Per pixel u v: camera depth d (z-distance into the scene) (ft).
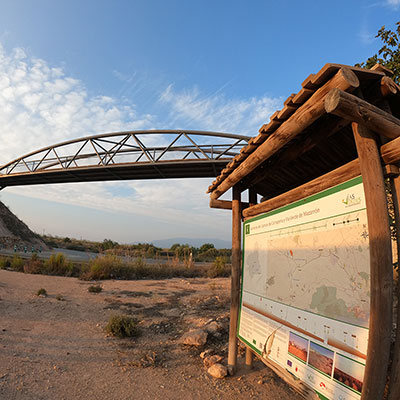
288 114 7.86
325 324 7.62
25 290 27.55
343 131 9.09
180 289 32.99
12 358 13.07
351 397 6.49
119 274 42.50
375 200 6.10
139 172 121.80
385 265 5.81
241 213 14.08
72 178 141.18
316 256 8.30
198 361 14.06
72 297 26.40
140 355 14.69
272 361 9.78
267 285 10.78
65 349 14.84
